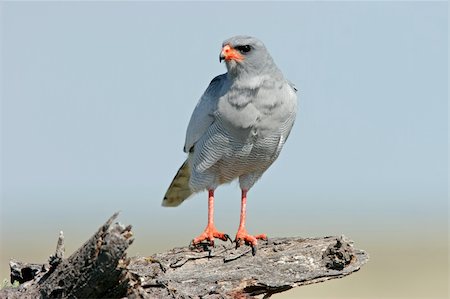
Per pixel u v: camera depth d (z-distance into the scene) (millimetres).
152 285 11727
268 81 13859
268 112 13922
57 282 10812
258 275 12281
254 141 14156
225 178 14828
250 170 14797
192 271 12250
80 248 10750
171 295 11711
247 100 13805
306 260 12469
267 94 13844
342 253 12375
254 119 13891
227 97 13898
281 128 14203
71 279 10664
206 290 12000
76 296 10727
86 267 10500
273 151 14461
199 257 12406
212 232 14258
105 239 10227
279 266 12414
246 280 12227
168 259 12312
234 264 12375
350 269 12430
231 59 13633
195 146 14641
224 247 12664
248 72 13742
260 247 12648
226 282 12156
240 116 13867
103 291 10688
